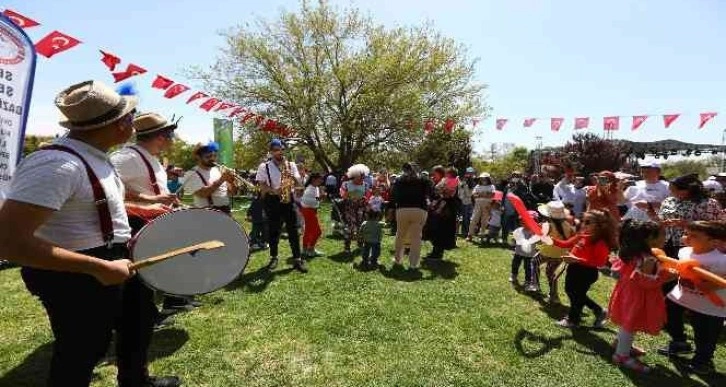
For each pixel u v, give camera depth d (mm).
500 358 3576
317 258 6918
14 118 3594
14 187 1596
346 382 3115
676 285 3836
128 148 3375
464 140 24953
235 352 3516
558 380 3248
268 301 4707
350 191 7449
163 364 3271
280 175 5898
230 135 10203
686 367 3568
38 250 1553
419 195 6367
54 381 1864
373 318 4328
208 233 3055
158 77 6219
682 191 4543
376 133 23359
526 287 5539
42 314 4160
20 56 3637
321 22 22516
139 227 3221
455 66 23312
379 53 22406
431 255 7242
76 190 1758
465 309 4703
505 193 9797
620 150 25453
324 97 22594
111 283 1779
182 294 2928
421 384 3107
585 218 4289
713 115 8039
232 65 22812
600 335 4129
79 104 1770
